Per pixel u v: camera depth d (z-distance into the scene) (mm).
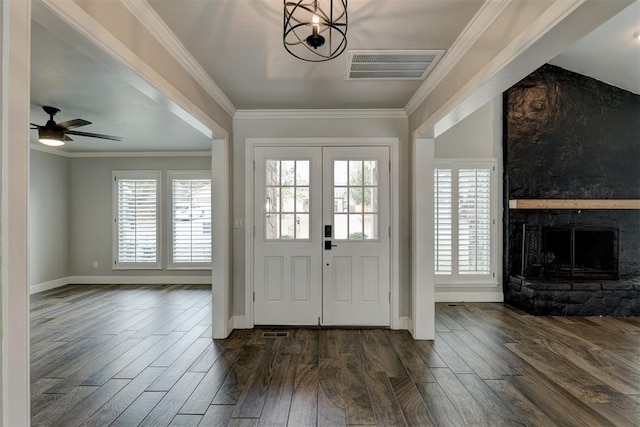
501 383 2641
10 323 1120
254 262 3992
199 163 6469
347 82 3133
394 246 3945
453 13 2074
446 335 3709
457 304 4965
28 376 1184
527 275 4902
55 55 2596
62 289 6039
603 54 4234
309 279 4004
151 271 6465
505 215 5051
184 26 2205
